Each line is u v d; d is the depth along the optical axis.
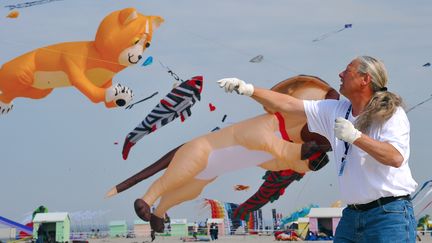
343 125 4.51
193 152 13.70
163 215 14.33
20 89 12.22
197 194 14.20
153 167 14.11
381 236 4.72
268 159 13.73
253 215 36.69
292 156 13.45
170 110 13.04
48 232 30.09
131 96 12.25
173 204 14.18
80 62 12.11
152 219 14.30
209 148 13.71
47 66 12.02
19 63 11.95
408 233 4.71
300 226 33.66
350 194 4.86
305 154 13.30
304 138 13.62
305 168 13.64
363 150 4.58
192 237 37.75
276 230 34.94
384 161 4.52
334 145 5.09
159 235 41.69
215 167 13.82
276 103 5.35
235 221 37.50
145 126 13.20
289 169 14.06
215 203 21.94
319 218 32.84
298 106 5.34
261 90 5.39
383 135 4.69
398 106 4.77
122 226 41.09
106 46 11.98
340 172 4.94
